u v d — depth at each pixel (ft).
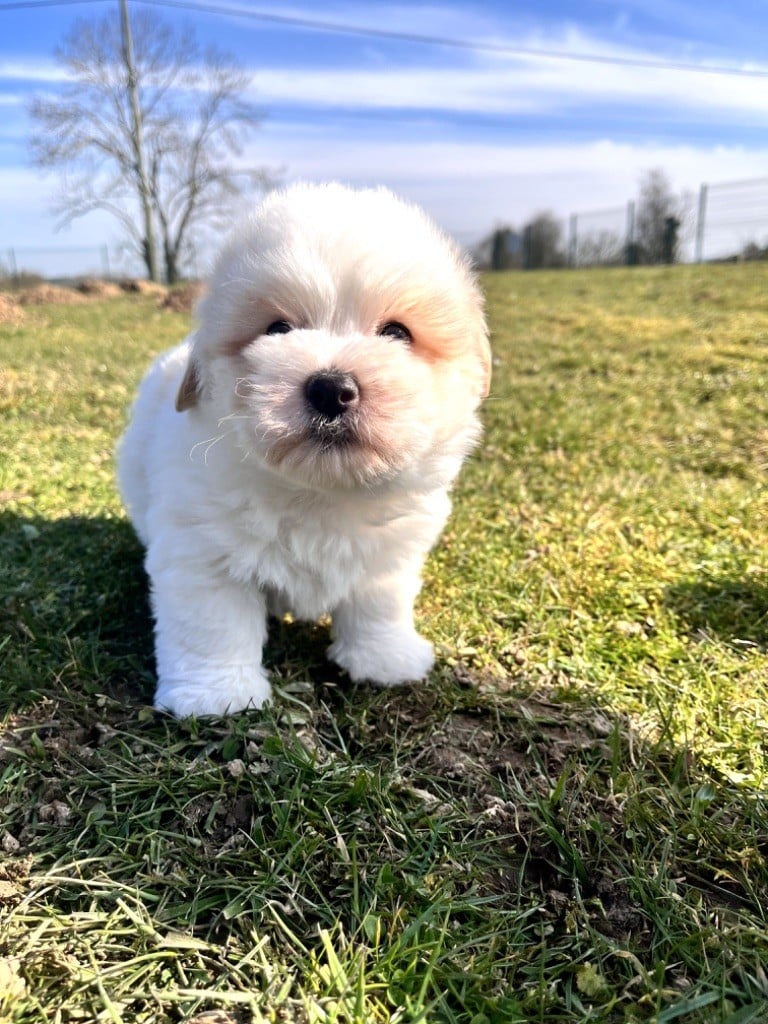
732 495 2.24
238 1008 0.78
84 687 1.21
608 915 0.90
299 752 1.08
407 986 0.80
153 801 1.00
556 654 1.44
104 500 2.09
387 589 1.31
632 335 5.04
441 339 1.12
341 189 1.19
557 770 1.13
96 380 3.97
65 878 0.88
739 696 1.31
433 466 1.10
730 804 1.07
